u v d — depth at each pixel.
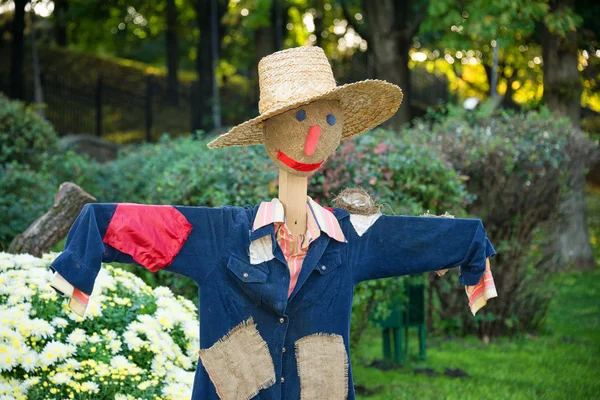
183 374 4.30
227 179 6.64
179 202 6.79
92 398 4.02
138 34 27.23
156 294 4.89
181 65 33.53
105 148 16.61
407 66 15.05
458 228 3.36
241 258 3.15
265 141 3.28
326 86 3.21
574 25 12.34
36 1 20.50
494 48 13.40
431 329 8.77
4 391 3.84
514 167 8.36
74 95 21.23
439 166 6.88
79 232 3.02
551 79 13.17
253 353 3.15
